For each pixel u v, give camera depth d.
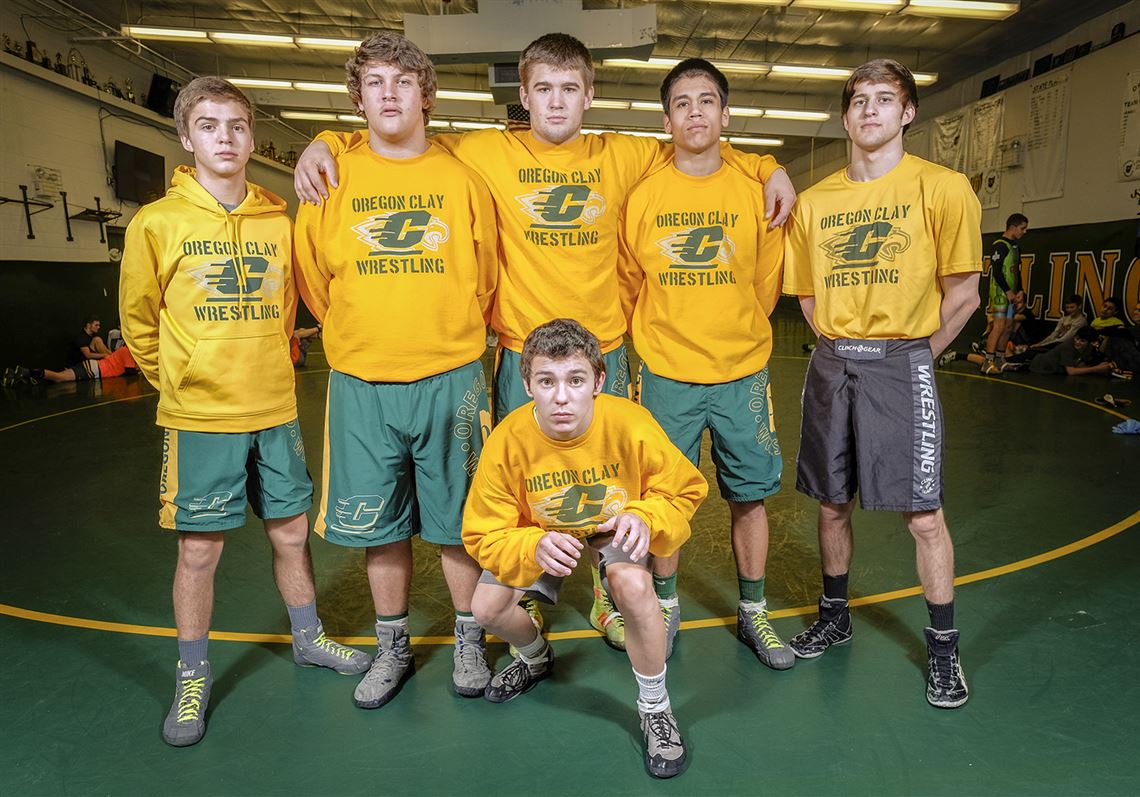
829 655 2.44
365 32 12.23
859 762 1.88
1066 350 9.11
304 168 2.08
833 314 2.25
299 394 8.46
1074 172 11.13
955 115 14.28
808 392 2.35
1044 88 11.83
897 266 2.13
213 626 2.74
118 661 2.47
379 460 2.16
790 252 2.38
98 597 3.00
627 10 7.84
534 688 2.29
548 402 1.80
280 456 2.21
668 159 2.45
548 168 2.28
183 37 10.14
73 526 3.92
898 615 2.72
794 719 2.07
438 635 2.67
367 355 2.12
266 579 3.18
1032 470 4.63
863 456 2.20
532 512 2.05
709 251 2.34
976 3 9.10
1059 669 2.30
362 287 2.10
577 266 2.30
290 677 2.37
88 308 11.10
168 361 2.05
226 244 2.04
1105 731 1.98
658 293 2.40
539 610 2.81
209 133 1.99
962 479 4.49
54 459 5.48
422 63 2.06
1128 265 10.11
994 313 9.33
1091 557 3.18
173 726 2.02
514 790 1.80
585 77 2.24
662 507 1.89
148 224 1.98
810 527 3.74
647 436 1.92
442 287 2.12
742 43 12.93
